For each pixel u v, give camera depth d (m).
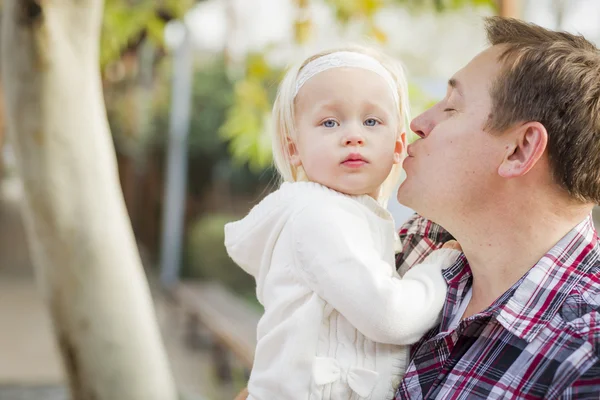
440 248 1.81
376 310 1.51
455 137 1.60
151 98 11.89
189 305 7.99
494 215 1.58
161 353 3.19
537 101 1.51
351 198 1.64
